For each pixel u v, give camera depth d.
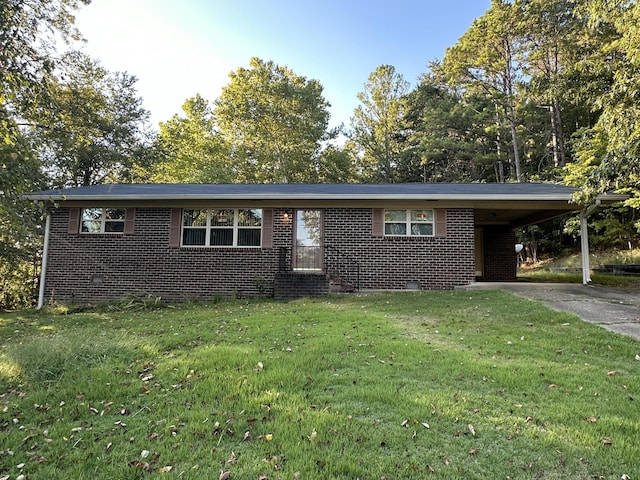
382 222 11.16
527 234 24.47
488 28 22.91
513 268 14.65
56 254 11.48
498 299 8.43
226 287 11.20
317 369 4.35
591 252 20.14
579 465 2.53
